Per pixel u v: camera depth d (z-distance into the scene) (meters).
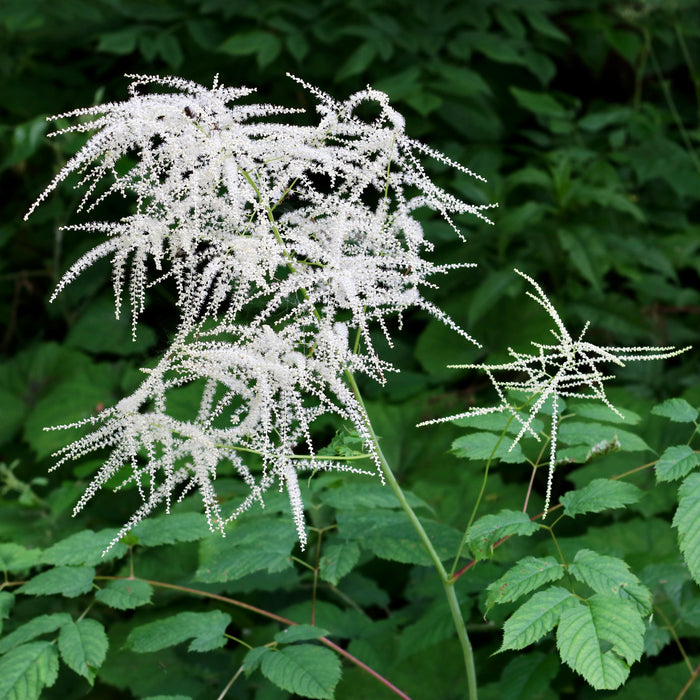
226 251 1.65
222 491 2.77
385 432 3.82
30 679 1.69
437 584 2.48
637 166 4.58
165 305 1.95
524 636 1.47
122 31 4.54
